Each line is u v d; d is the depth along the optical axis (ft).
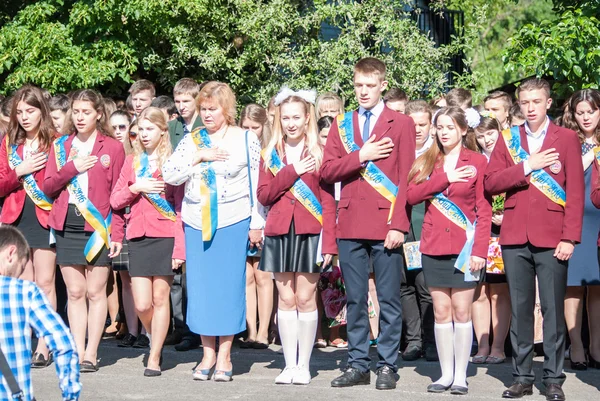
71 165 25.11
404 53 43.29
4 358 14.11
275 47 44.37
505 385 23.71
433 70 44.11
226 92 24.26
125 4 42.93
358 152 22.62
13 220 26.35
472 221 22.77
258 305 30.50
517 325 22.24
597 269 25.31
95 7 42.88
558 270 21.81
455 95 29.66
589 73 36.40
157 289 24.95
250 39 44.32
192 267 24.14
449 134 22.68
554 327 21.83
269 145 24.20
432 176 22.81
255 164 24.32
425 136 27.99
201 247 24.02
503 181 21.94
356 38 43.50
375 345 30.12
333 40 44.70
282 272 23.76
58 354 14.28
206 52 44.14
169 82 46.88
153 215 24.79
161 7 42.83
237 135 24.32
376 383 23.06
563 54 35.83
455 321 22.91
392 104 30.27
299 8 46.29
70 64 43.09
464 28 49.06
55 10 44.93
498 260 26.30
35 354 26.27
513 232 22.04
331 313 29.37
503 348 27.25
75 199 25.20
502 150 22.43
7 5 48.88
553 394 21.65
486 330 27.25
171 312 31.81
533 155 21.71
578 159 21.67
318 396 22.22
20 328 14.33
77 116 25.46
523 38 38.34
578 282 25.32
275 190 23.66
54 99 30.55
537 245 21.66
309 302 23.84
